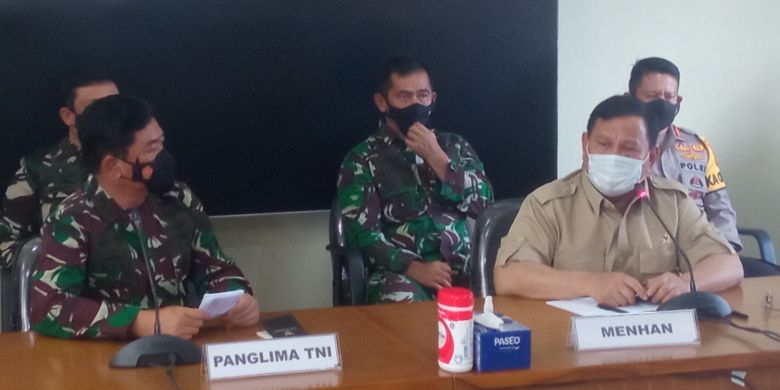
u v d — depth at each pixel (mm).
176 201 2055
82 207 1919
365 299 2768
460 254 3059
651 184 2238
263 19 3182
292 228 3398
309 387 1448
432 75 3393
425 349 1670
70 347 1723
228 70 3168
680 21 3736
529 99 3523
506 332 1517
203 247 2096
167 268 2012
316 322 1893
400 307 2035
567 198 2215
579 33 3621
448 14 3387
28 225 2922
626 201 2182
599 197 2166
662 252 2170
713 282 2068
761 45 3830
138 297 1979
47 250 1871
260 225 3354
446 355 1522
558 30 3570
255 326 1854
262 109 3225
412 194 3021
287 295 3424
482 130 3482
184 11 3096
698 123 3812
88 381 1506
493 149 3504
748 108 3846
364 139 3352
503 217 2404
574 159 3691
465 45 3420
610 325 1661
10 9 2922
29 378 1525
